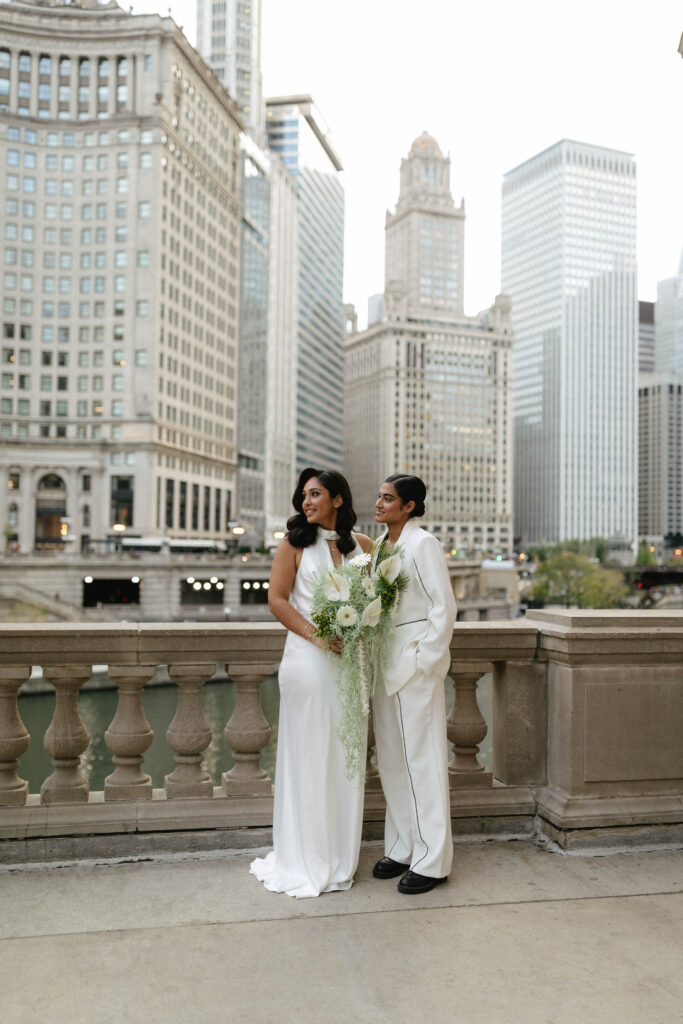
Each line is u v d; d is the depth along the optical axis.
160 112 92.62
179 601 67.62
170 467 97.19
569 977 3.41
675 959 3.57
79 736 4.80
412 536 4.40
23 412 92.00
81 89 93.44
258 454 132.25
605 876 4.53
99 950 3.60
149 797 4.89
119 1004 3.16
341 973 3.42
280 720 4.45
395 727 4.46
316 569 4.41
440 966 3.49
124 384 92.38
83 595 69.19
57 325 93.00
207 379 107.62
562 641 5.02
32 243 92.44
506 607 99.44
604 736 5.04
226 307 113.88
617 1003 3.21
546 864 4.70
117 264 92.88
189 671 4.89
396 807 4.49
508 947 3.67
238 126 117.56
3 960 3.50
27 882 4.35
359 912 4.02
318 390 189.50
